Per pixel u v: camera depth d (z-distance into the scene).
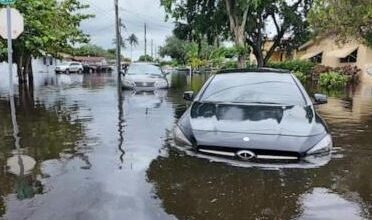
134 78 20.11
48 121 10.47
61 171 5.95
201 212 4.51
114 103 14.55
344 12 24.91
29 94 18.75
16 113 12.05
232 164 5.48
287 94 6.88
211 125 5.96
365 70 31.16
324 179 5.64
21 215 4.37
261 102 6.66
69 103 14.67
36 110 12.73
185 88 23.08
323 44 43.66
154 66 21.56
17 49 21.75
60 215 4.37
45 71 61.22
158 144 7.69
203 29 36.09
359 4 24.19
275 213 4.52
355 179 5.70
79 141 7.99
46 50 25.47
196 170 5.80
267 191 5.11
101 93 18.89
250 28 35.41
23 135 8.59
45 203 4.70
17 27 10.18
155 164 6.26
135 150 7.21
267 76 7.40
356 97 17.89
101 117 11.12
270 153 5.43
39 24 18.53
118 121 10.42
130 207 4.61
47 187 5.25
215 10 34.91
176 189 5.17
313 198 4.95
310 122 6.01
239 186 5.24
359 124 10.23
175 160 6.41
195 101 7.00
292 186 5.27
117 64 34.84
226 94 6.97
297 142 5.48
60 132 8.93
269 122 5.92
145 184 5.36
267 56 40.69
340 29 26.33
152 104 14.22
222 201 4.81
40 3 18.61
